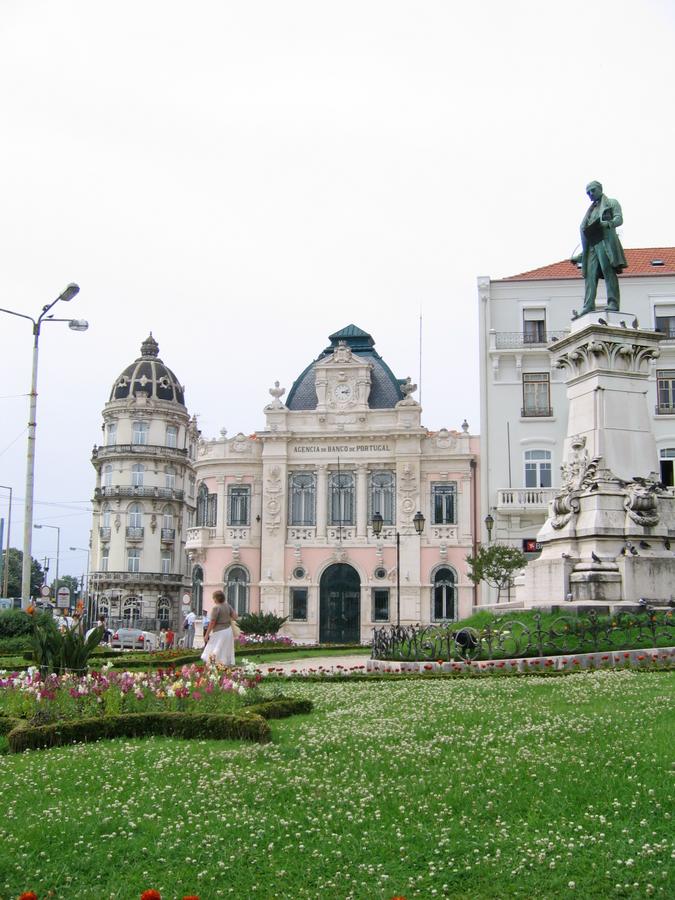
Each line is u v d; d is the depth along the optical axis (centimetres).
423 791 813
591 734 1020
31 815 752
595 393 2203
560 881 605
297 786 835
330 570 5347
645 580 2034
